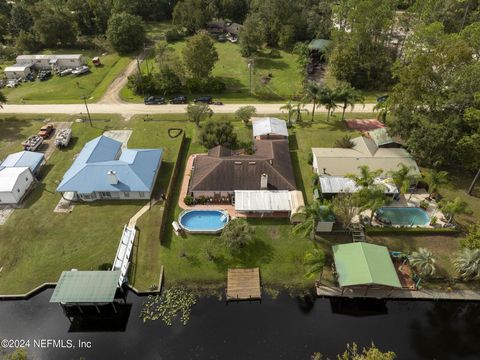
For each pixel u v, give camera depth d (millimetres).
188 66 108062
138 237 61219
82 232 62188
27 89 113500
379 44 113188
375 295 52375
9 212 66312
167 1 180125
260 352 46594
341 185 66750
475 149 65000
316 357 42281
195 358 46094
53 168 77438
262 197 64562
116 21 135875
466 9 115562
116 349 47562
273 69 126250
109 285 50500
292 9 145500
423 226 61969
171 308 51938
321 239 60188
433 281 53781
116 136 87375
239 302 52594
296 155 80125
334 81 115875
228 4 170750
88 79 119688
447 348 47562
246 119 89562
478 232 53344
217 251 58438
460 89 69062
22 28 154000
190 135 87688
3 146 84438
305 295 53188
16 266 57062
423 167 75375
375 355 38406
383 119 87938
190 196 67562
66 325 50812
